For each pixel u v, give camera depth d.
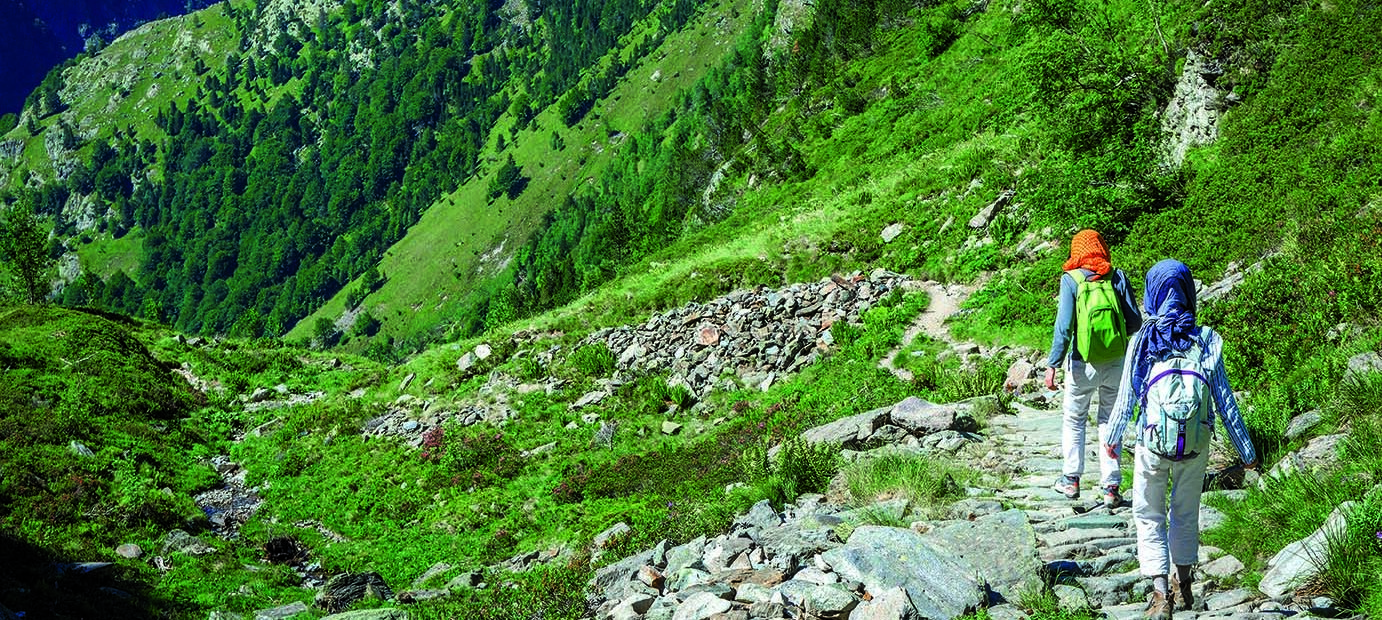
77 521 22.16
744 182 70.31
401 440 28.56
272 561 21.25
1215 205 19.92
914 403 13.37
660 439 24.06
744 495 11.59
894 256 30.59
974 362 20.84
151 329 50.34
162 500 24.59
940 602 5.93
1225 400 5.20
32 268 58.25
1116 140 23.88
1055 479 9.59
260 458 30.70
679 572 8.02
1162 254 19.86
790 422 20.72
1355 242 13.41
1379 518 5.54
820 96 77.38
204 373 42.12
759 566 7.54
